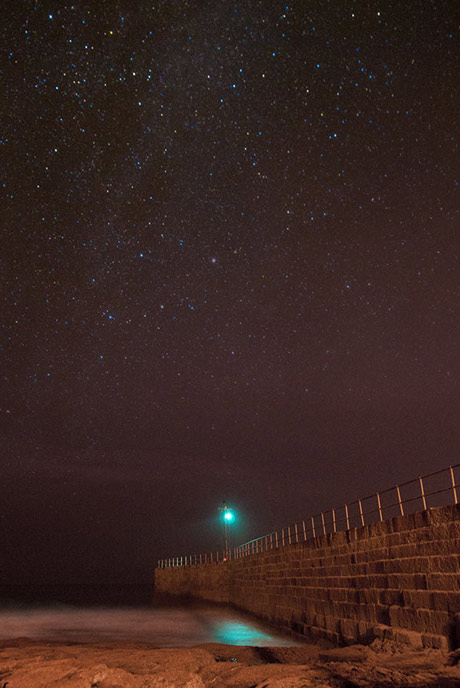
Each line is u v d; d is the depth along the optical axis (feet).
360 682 23.27
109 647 45.65
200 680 24.23
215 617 93.35
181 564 151.53
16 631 81.56
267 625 74.64
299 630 59.47
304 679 24.03
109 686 23.38
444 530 33.50
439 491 35.12
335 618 48.98
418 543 36.09
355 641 43.86
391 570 39.27
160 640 64.85
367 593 42.75
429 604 34.09
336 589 49.32
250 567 88.74
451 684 22.61
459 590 31.53
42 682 24.09
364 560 43.78
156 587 165.37
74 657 34.68
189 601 133.59
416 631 34.91
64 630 81.66
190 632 73.41
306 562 58.70
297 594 61.41
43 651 38.93
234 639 63.57
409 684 22.76
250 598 87.40
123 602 165.89
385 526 40.70
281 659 35.01
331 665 27.63
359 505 47.85
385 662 28.55
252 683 24.72
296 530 65.36
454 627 31.40
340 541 49.11
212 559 130.00
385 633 37.19
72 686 22.97
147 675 24.91
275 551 72.79
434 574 33.96
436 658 28.94
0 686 23.73
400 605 37.63
